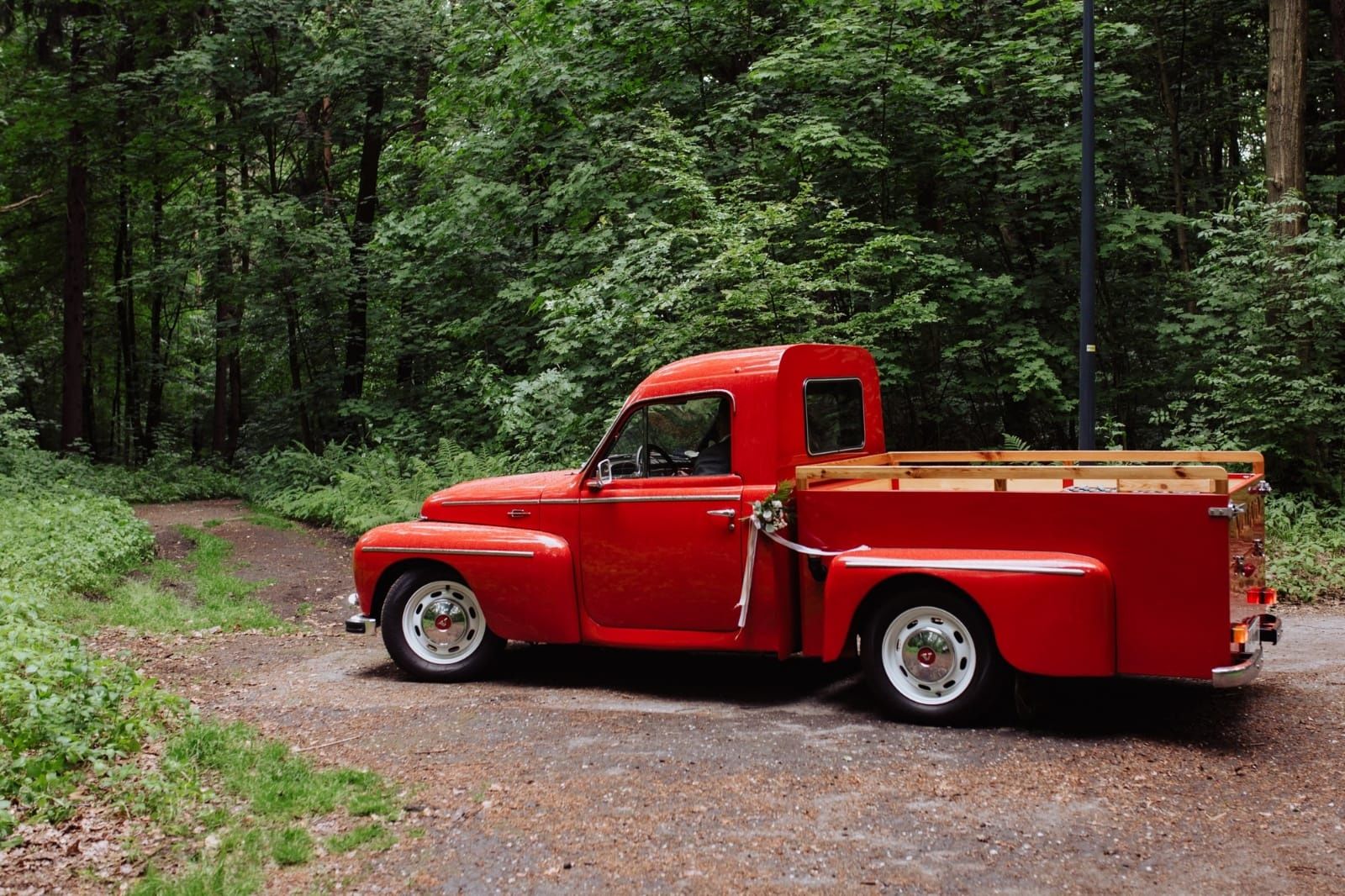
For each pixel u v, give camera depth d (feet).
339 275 74.79
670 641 22.15
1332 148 63.31
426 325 66.95
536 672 24.94
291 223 74.38
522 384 42.65
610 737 18.90
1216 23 60.85
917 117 47.21
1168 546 17.43
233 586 38.45
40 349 109.60
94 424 128.57
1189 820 14.42
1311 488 40.60
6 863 13.33
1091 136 32.89
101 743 17.24
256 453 84.17
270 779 16.43
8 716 17.12
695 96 53.31
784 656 20.99
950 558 18.83
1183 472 17.37
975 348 48.29
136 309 127.24
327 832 14.55
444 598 24.45
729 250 36.76
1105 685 21.63
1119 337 51.80
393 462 58.18
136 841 14.02
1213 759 16.90
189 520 62.49
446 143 62.59
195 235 84.99
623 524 22.49
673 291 38.01
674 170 44.04
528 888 12.80
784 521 20.74
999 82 49.55
